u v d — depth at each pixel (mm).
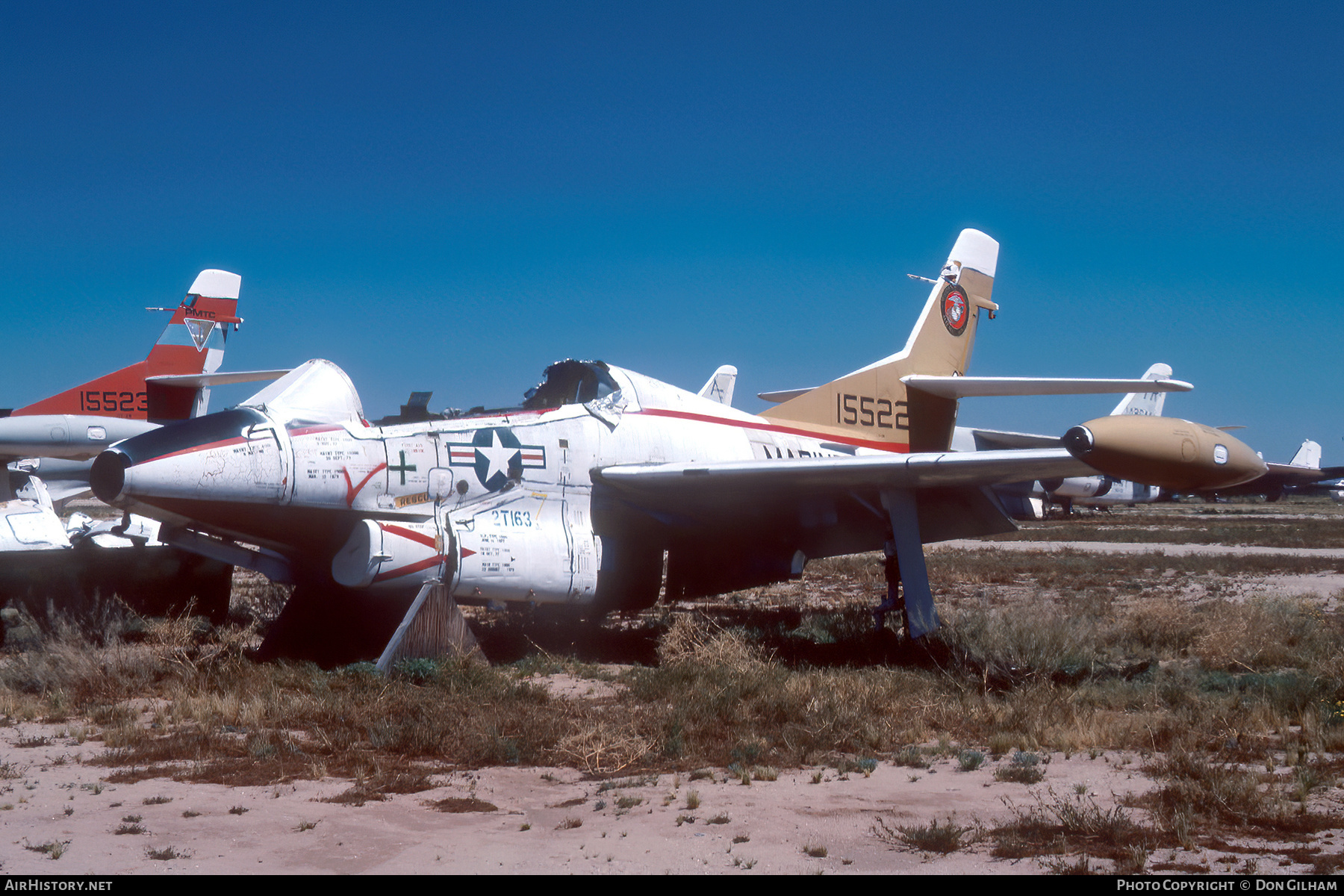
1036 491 51094
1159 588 18062
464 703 7266
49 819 4656
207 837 4414
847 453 13578
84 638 9070
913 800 5066
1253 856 4164
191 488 8352
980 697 7633
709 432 12008
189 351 28641
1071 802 4992
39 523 10703
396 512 9266
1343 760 5660
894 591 11148
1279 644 9680
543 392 11617
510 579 9461
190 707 6965
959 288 15648
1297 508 85438
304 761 5758
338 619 9977
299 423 9148
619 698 7773
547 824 4676
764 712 7082
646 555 11422
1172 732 6340
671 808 4938
